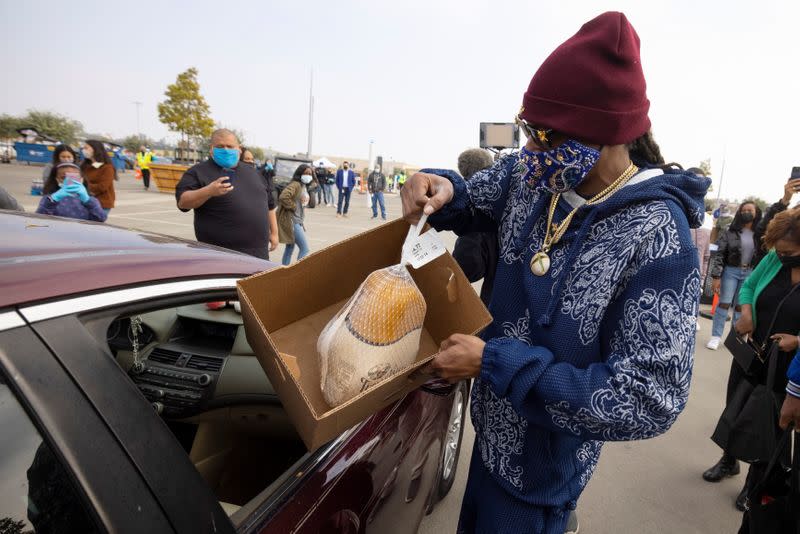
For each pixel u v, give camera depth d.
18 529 0.69
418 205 1.27
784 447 1.69
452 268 1.18
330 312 1.35
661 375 0.91
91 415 0.75
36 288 0.81
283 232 6.70
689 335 0.92
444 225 1.34
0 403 0.70
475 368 1.03
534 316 1.11
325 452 1.29
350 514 1.26
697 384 4.55
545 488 1.20
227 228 3.60
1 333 0.72
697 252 0.95
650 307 0.93
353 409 0.91
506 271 1.21
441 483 2.43
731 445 2.32
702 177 1.04
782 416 1.70
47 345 0.76
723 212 9.69
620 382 0.91
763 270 2.56
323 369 1.07
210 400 1.75
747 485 2.42
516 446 1.19
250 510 1.06
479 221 1.38
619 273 0.97
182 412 1.77
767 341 2.37
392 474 1.49
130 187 18.78
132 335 1.79
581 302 1.02
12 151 28.08
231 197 3.56
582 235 1.03
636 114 0.97
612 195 1.03
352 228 12.52
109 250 1.09
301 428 0.93
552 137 1.01
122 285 0.96
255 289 1.12
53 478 0.70
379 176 16.11
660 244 0.94
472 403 1.32
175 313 1.89
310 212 16.30
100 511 0.71
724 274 5.48
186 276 1.12
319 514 1.17
